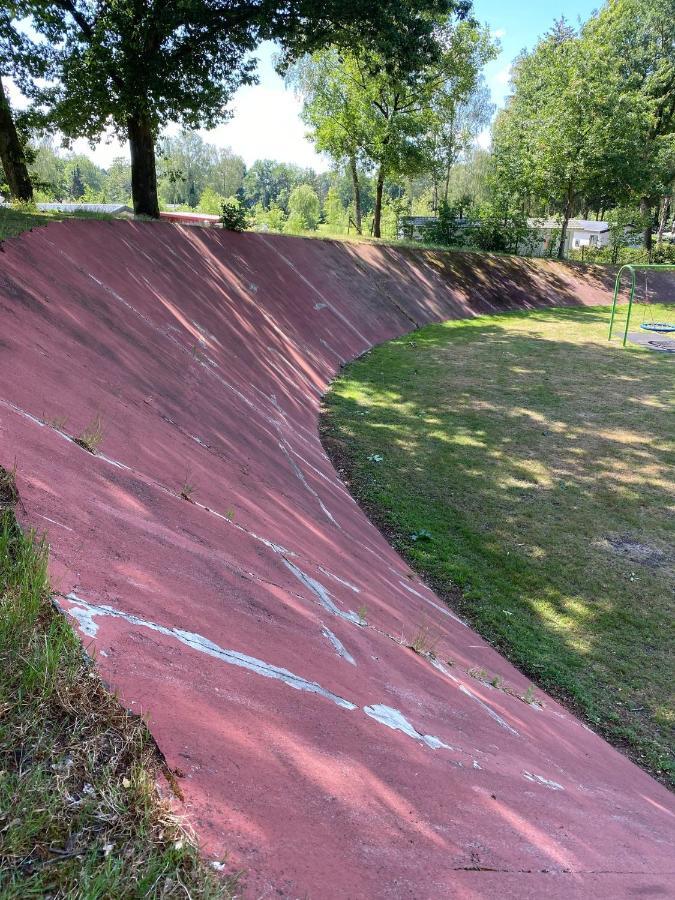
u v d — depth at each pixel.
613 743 5.54
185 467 5.50
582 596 7.59
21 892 1.37
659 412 14.91
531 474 11.08
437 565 7.97
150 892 1.45
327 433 12.45
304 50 17.06
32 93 16.11
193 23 14.94
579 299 34.97
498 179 38.09
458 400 15.27
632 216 40.00
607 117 33.88
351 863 1.90
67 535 2.79
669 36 42.28
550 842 2.96
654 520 9.60
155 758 1.81
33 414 4.15
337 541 6.71
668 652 6.73
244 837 1.72
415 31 16.02
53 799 1.60
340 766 2.41
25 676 1.92
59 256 8.45
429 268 29.38
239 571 3.89
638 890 2.95
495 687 5.29
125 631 2.35
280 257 19.98
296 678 2.93
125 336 7.94
